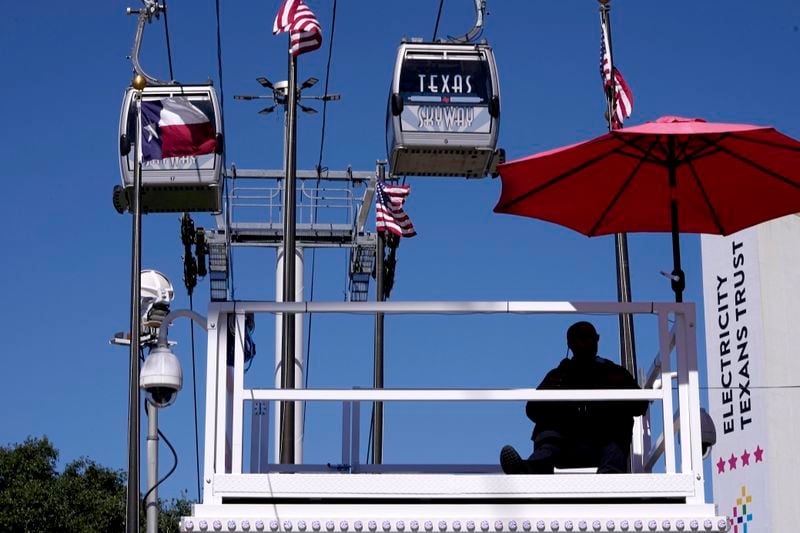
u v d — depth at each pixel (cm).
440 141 2125
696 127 913
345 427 1076
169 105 2095
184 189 2116
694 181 1010
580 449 959
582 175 1002
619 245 1928
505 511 879
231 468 909
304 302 916
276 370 2542
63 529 3806
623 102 2016
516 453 938
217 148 2098
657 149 977
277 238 2844
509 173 992
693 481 892
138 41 2122
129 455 1525
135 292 1569
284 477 890
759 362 2312
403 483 888
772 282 2323
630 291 1919
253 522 866
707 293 2470
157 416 2155
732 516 2350
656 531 868
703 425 965
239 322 917
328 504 884
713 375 2430
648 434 1079
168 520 3797
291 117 1838
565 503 889
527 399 913
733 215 1042
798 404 2273
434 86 2136
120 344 2123
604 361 980
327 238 2906
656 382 1046
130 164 2105
